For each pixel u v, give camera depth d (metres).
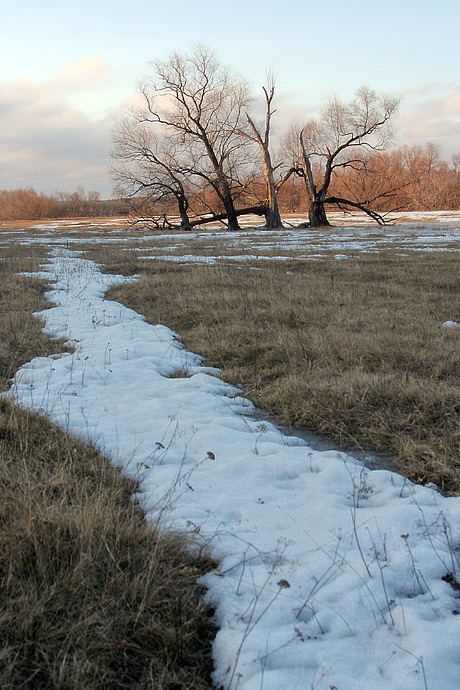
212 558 3.36
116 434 5.27
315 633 2.76
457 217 63.28
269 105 44.78
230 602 2.98
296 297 11.84
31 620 2.66
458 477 4.39
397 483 4.38
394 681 2.42
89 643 2.62
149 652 2.65
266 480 4.44
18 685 2.44
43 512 3.44
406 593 3.07
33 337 9.16
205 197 54.84
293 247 28.17
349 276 16.66
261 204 47.91
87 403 6.16
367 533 3.58
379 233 39.12
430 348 7.84
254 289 13.36
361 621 2.81
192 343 9.12
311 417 5.80
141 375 7.25
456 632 2.68
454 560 3.34
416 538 3.55
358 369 6.85
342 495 4.18
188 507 3.91
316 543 3.50
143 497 4.09
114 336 9.30
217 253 24.66
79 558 3.11
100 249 27.94
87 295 13.58
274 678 2.44
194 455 4.88
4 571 3.01
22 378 7.04
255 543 3.50
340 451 5.14
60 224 75.12
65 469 4.34
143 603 2.79
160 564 3.16
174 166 45.34
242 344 8.65
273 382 6.95
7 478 4.04
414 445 4.93
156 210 53.59
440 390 6.05
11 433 5.02
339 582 3.09
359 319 9.83
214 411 6.05
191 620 2.80
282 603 2.94
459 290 13.72
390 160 99.94
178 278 15.41
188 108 43.12
